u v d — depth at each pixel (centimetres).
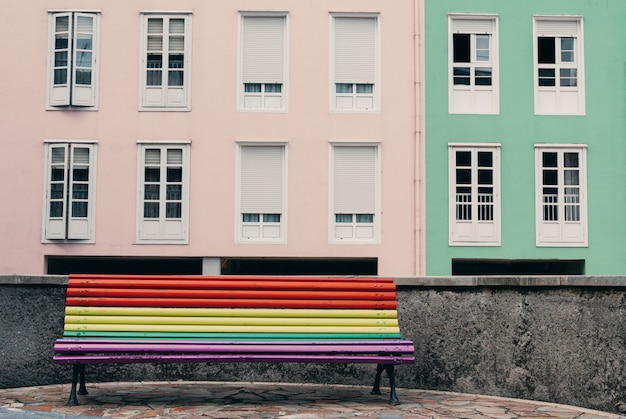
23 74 2156
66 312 744
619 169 2211
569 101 2231
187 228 2119
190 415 677
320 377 891
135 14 2170
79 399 766
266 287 764
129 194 2127
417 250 2133
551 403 777
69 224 2112
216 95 2156
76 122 2145
